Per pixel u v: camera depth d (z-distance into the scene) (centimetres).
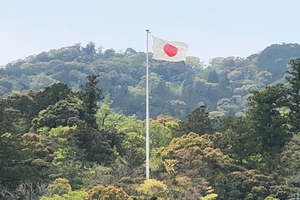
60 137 6881
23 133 7169
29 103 8438
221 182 5947
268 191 5928
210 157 6175
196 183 5616
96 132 6919
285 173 6303
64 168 5750
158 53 5009
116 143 7269
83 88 8206
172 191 4994
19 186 4962
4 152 5150
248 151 6769
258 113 7175
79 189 5241
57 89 8544
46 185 5131
